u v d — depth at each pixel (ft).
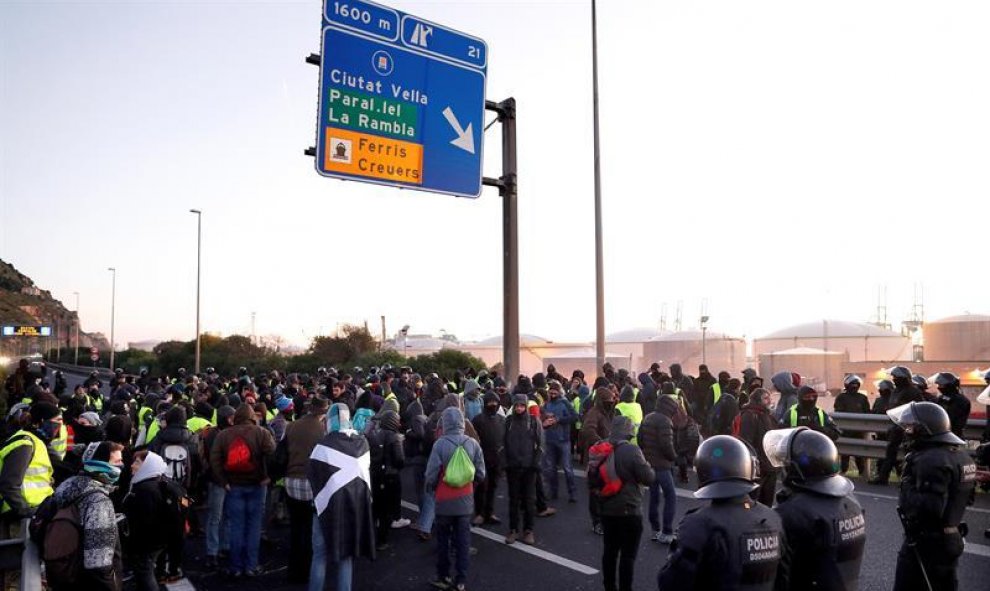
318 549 17.99
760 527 9.20
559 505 31.32
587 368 107.04
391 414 25.43
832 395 89.56
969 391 70.13
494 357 179.32
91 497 12.60
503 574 21.66
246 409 22.36
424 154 37.29
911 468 13.41
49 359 343.67
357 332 142.00
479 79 39.45
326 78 34.60
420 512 27.53
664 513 24.32
